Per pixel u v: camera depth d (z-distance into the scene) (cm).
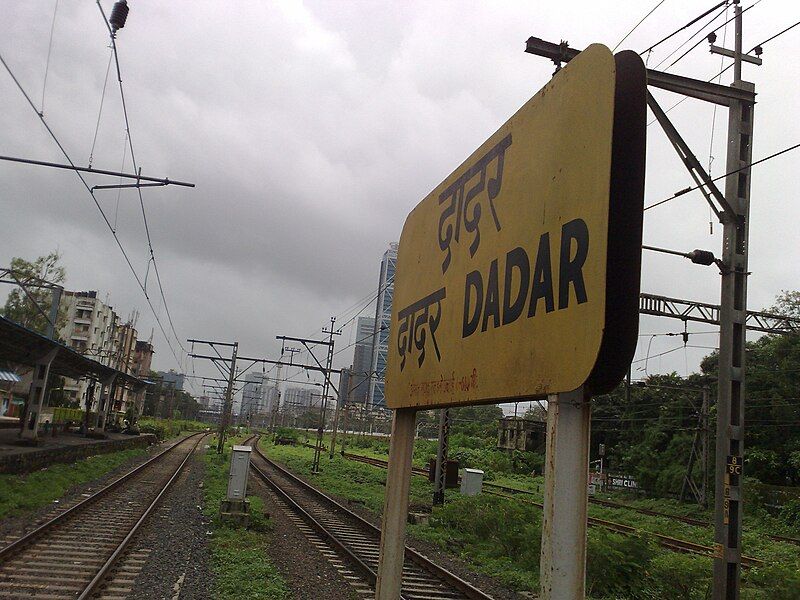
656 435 3719
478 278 359
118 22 880
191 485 2119
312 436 8400
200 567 934
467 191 395
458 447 5578
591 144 259
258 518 1355
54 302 2775
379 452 5922
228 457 3553
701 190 937
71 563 896
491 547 1330
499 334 321
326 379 3067
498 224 342
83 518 1273
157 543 1088
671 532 1927
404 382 466
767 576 1165
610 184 250
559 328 262
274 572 924
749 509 2616
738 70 1004
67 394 6366
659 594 1026
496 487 3206
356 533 1398
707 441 2869
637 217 257
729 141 966
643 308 1374
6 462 1738
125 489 1844
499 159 353
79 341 7000
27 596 726
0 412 5106
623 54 277
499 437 5322
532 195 305
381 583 439
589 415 257
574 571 243
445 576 1009
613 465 4125
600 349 230
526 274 300
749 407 3166
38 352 2298
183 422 9000
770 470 2966
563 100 288
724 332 920
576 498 250
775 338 3225
